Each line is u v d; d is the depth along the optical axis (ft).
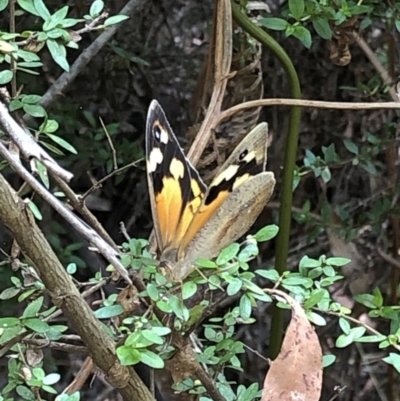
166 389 0.95
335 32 1.15
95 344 0.66
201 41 1.54
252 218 0.76
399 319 0.84
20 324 0.69
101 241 0.58
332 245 1.45
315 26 1.02
